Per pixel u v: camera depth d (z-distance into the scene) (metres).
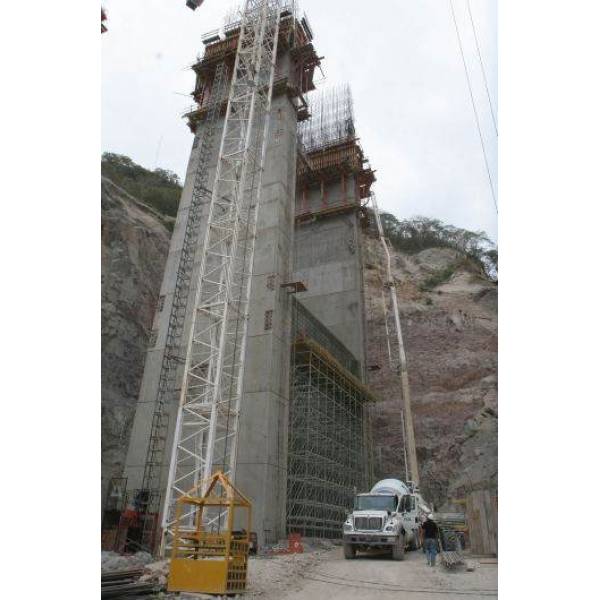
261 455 25.39
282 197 32.97
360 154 52.78
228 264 27.42
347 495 37.06
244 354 25.89
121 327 42.56
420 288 65.25
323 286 47.00
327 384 36.47
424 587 13.57
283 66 38.56
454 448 45.88
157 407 27.67
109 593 11.23
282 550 22.67
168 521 21.20
